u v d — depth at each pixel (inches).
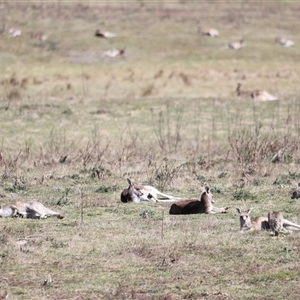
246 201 2874.0
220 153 3914.9
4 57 7096.5
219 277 1959.9
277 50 7682.1
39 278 1962.4
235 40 7854.3
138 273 1993.1
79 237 2317.9
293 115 5017.2
